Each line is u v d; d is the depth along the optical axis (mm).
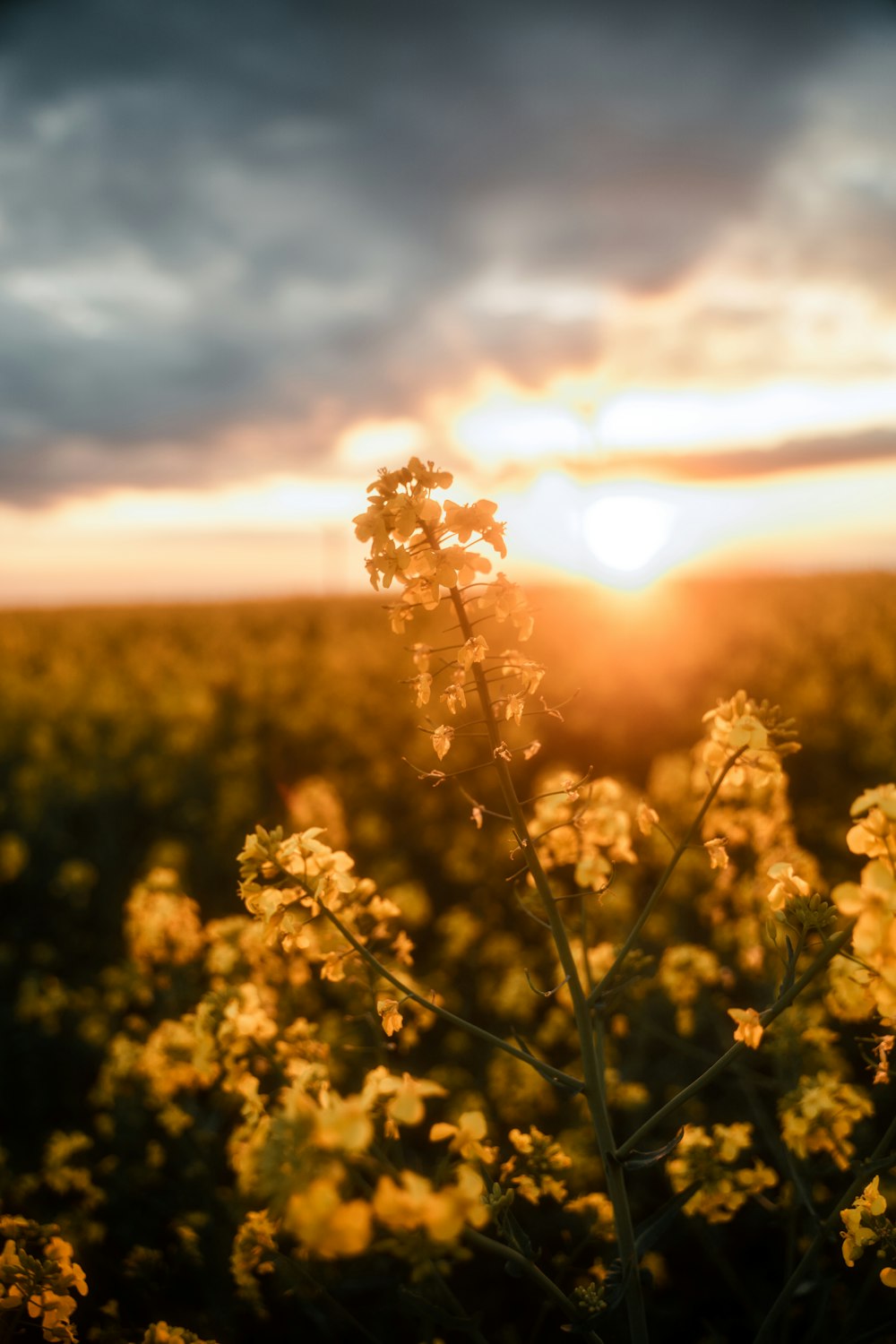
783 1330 2812
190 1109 4238
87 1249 3988
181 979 4742
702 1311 3672
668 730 15102
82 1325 3742
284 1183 1235
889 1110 4027
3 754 15078
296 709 18062
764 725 2262
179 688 19594
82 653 33812
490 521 2121
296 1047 2850
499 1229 2164
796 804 10594
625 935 5500
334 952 2211
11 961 7738
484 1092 5066
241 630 41062
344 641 31359
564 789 2201
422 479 2154
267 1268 2852
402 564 2102
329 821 6125
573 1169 3863
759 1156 4066
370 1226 1203
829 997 2914
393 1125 2078
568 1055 5207
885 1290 3359
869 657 21375
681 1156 2879
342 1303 3787
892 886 1522
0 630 39688
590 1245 3664
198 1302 3854
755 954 3973
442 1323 2004
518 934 7848
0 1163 4410
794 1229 3072
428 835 10172
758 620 30875
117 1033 6008
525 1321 3725
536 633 28812
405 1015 2861
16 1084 5883
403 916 7051
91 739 15656
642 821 2336
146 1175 4430
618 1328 2205
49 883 9320
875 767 11227
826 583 50219
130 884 9180
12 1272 2281
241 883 2229
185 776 12742
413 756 12656
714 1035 5066
